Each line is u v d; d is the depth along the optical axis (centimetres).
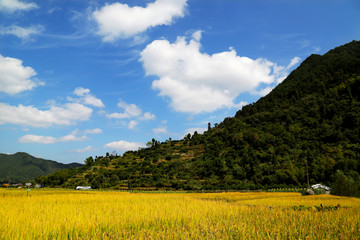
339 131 12388
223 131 18125
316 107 16362
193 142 18700
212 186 9062
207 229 1494
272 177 9600
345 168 8706
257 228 1600
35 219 1588
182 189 9250
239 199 4847
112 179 11206
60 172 13388
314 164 9594
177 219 1880
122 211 2128
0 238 1182
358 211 2391
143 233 1401
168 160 15062
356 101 15438
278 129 14925
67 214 1859
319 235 1407
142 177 11275
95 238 1298
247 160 11162
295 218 1986
